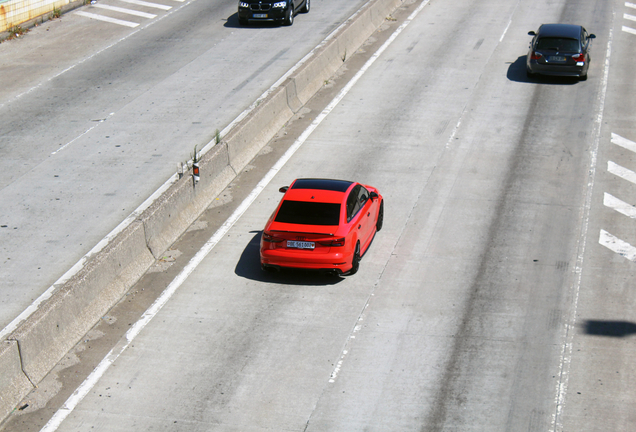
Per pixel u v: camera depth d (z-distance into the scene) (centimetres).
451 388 1081
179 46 2950
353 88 2477
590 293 1323
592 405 1036
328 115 2256
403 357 1158
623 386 1074
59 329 1182
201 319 1278
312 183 1478
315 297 1335
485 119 2189
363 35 2961
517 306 1288
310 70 2433
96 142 2091
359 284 1375
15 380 1075
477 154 1955
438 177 1828
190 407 1055
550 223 1588
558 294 1323
